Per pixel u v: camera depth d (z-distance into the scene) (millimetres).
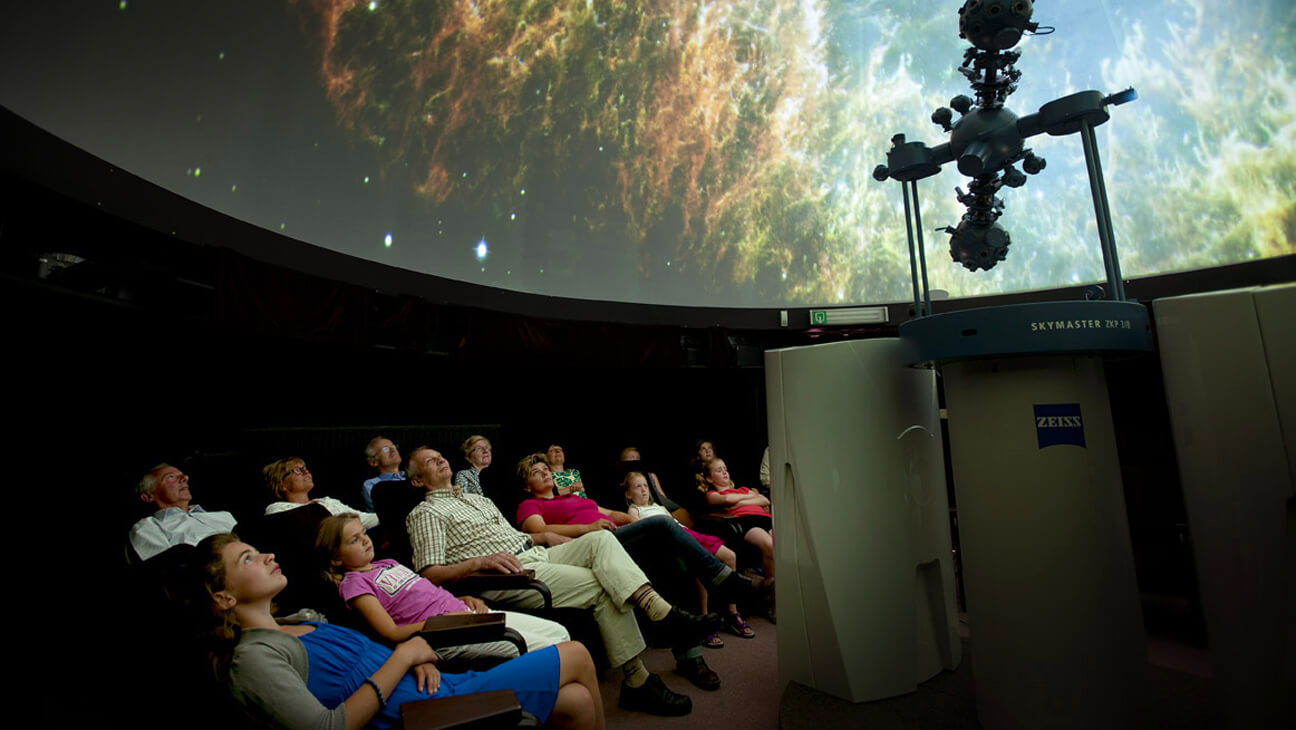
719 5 5613
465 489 3248
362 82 3953
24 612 1717
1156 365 3633
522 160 4949
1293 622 1092
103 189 2289
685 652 2443
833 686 1879
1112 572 1342
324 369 3703
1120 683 1325
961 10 1707
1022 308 1318
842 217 5934
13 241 2051
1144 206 4836
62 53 2348
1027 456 1385
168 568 1210
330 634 1420
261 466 2990
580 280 5211
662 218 5602
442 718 1118
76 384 2408
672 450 5555
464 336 4090
